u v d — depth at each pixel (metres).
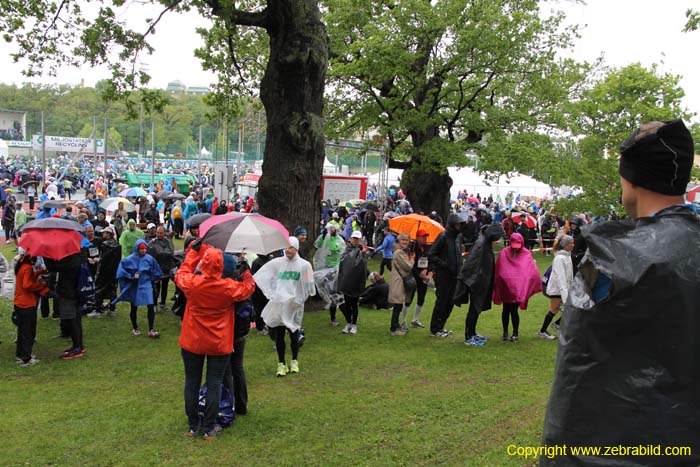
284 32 11.91
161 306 12.30
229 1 11.42
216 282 5.49
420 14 19.05
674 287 1.25
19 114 62.09
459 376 7.78
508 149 20.50
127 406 6.73
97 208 19.55
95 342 9.74
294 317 7.82
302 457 5.27
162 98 13.89
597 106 21.31
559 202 21.98
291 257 7.77
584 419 1.36
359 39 20.66
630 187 1.50
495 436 5.61
